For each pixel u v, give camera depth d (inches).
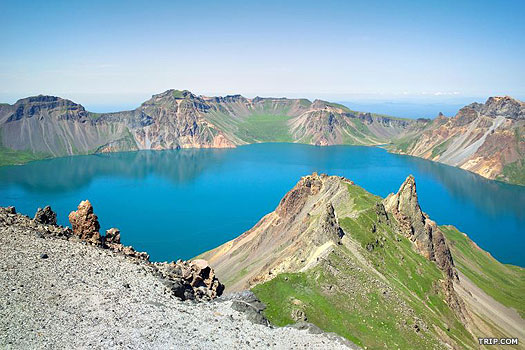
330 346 2445.9
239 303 2847.0
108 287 2338.8
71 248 2783.0
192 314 2367.1
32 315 1833.2
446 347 4640.8
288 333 2532.0
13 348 1573.6
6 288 1995.6
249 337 2261.3
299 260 6058.1
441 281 7126.0
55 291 2112.5
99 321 1934.1
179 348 1884.8
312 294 4409.5
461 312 6692.9
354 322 4212.6
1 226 2802.7
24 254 2438.5
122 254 3115.2
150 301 2343.8
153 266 3090.6
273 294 4227.4
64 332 1772.9
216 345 2025.1
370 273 5472.4
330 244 5743.1
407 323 4653.1
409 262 7130.9
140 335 1904.5
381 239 7253.9
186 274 3299.7
